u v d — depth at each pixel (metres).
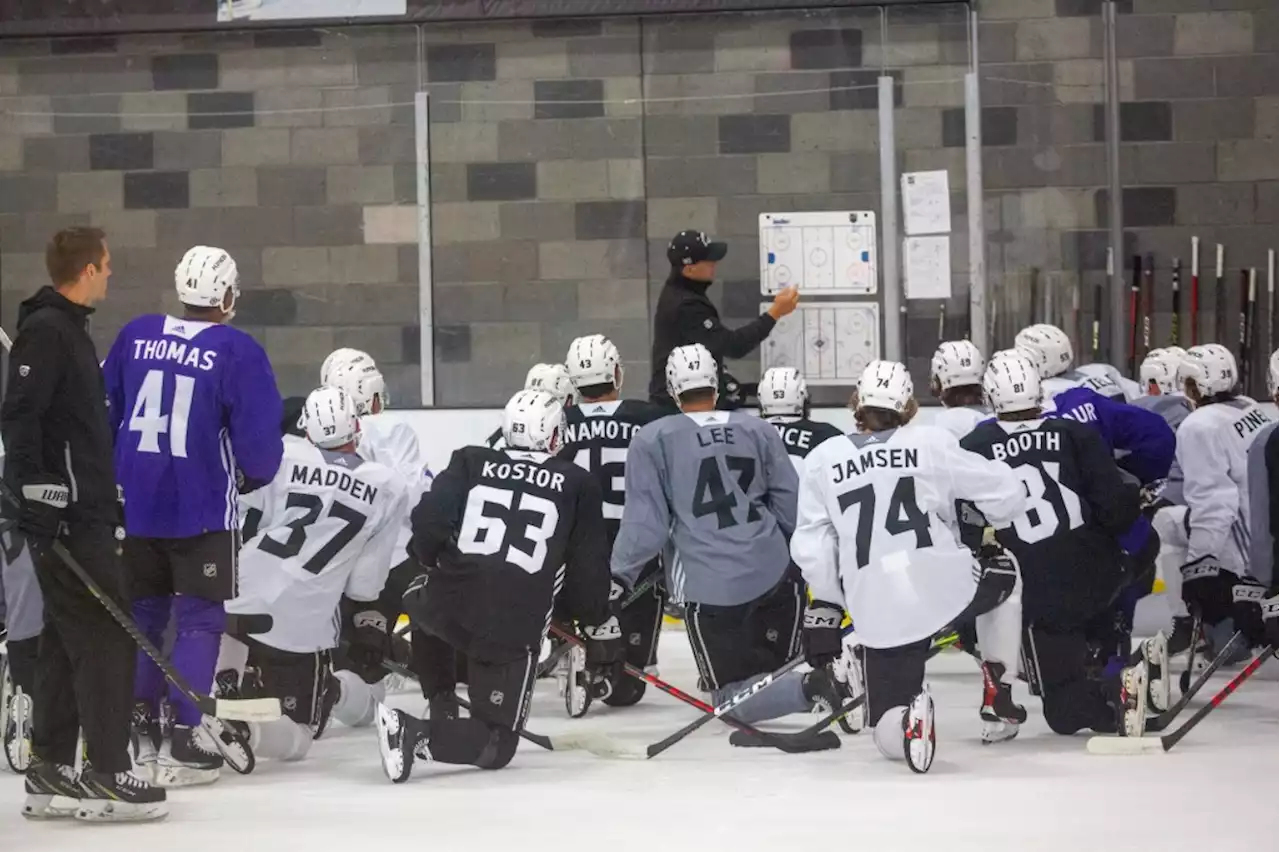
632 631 21.88
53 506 13.77
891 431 17.14
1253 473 19.06
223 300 16.92
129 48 30.92
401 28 30.77
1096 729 17.72
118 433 16.39
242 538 17.83
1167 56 31.39
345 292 31.03
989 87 31.14
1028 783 15.46
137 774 16.70
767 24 30.56
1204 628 23.64
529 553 16.66
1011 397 17.81
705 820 13.94
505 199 30.95
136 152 31.03
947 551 16.73
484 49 30.78
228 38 30.88
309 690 18.16
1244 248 31.44
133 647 14.24
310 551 17.77
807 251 30.77
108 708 14.02
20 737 16.97
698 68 30.73
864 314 30.81
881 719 16.64
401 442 22.02
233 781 16.38
